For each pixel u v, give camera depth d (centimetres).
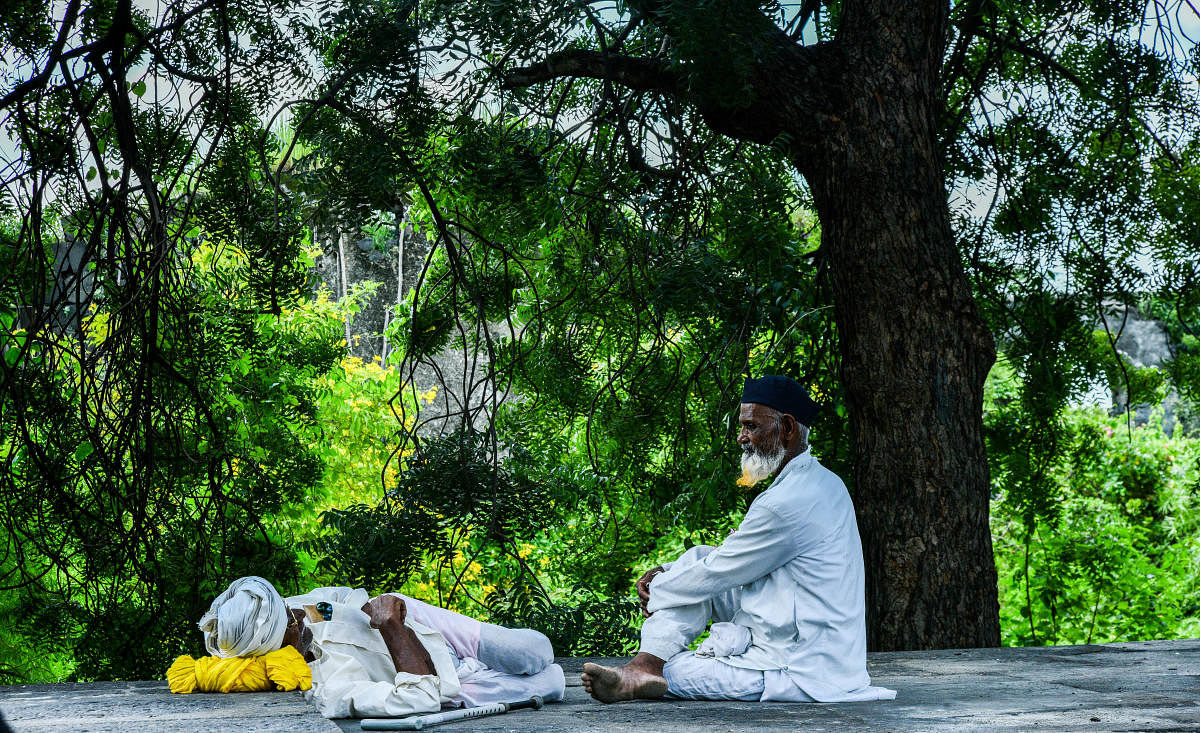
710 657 409
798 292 850
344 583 815
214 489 891
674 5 652
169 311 796
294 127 765
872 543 754
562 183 864
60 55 674
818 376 930
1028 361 1038
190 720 369
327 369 1175
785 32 820
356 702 359
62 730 355
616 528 1026
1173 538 1612
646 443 1012
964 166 994
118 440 768
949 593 729
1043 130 995
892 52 766
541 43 721
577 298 984
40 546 830
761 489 912
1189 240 985
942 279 751
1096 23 967
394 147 714
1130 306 1053
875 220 751
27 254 771
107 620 896
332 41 722
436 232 987
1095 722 353
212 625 437
